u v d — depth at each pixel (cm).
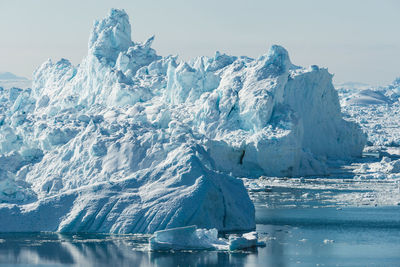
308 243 18312
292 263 16012
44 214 19362
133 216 18900
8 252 16938
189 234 17538
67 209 19438
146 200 19138
